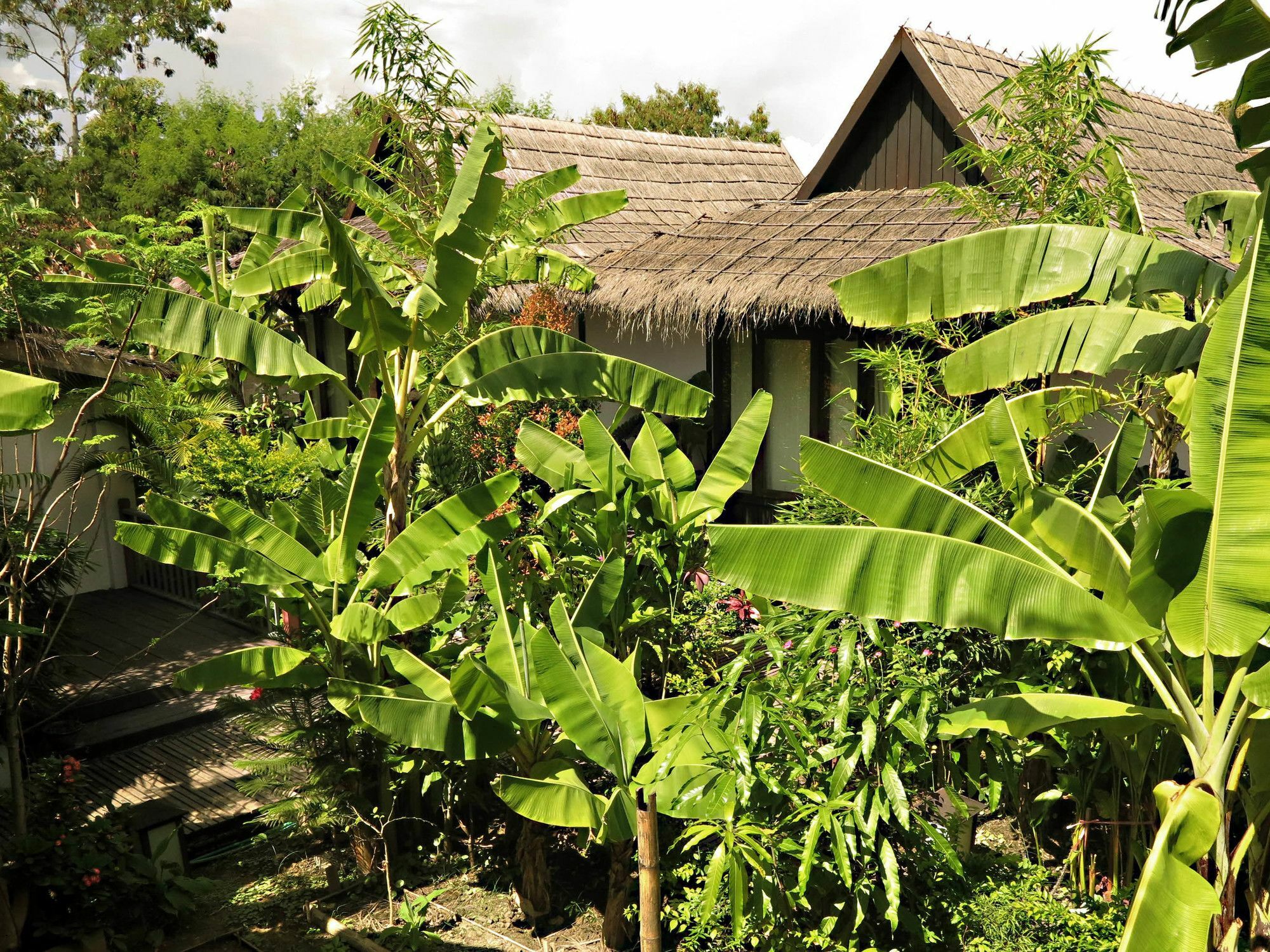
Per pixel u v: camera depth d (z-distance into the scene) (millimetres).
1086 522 4453
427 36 8562
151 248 9422
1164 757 5535
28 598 7574
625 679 5617
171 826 6922
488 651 6199
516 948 6199
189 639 11086
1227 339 3926
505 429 10992
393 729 5699
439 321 6738
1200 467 4004
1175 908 3740
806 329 10992
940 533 4504
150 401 7953
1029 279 5664
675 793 5070
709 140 18406
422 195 8961
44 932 6086
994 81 12383
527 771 6363
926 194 11844
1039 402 5926
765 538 4422
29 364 7184
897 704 4965
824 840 5137
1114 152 7461
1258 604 3908
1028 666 5809
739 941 4652
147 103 33531
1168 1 4035
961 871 4848
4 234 7164
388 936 6332
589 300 11422
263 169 31797
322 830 7520
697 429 12164
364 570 7625
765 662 6910
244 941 6414
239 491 9141
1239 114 4801
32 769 7070
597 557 7527
